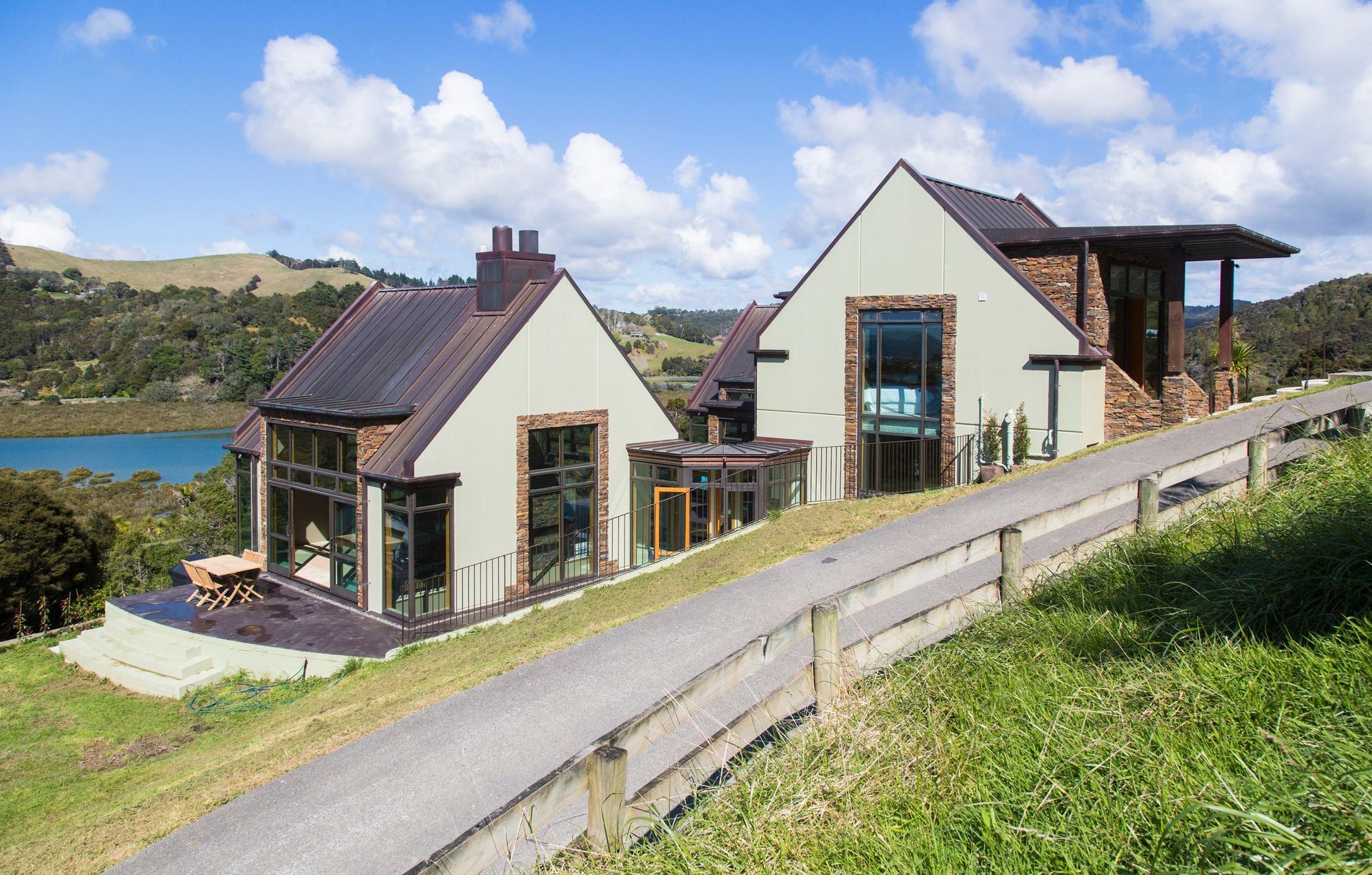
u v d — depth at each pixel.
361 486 16.50
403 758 7.18
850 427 20.67
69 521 26.28
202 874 5.82
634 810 4.27
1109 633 5.84
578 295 18.84
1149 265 21.94
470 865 3.75
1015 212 23.47
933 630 6.28
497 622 14.43
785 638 5.33
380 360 19.61
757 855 4.03
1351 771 3.46
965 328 18.70
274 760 8.43
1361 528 5.75
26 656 17.72
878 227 19.98
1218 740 4.16
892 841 3.95
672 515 19.42
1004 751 4.53
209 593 17.77
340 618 16.23
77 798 10.63
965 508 13.79
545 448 18.52
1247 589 5.71
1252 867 3.18
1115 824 3.70
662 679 8.27
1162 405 18.14
